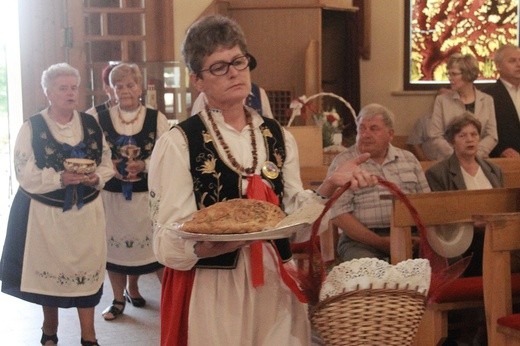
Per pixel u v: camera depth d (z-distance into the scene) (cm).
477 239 445
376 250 452
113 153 564
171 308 245
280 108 733
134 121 569
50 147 468
